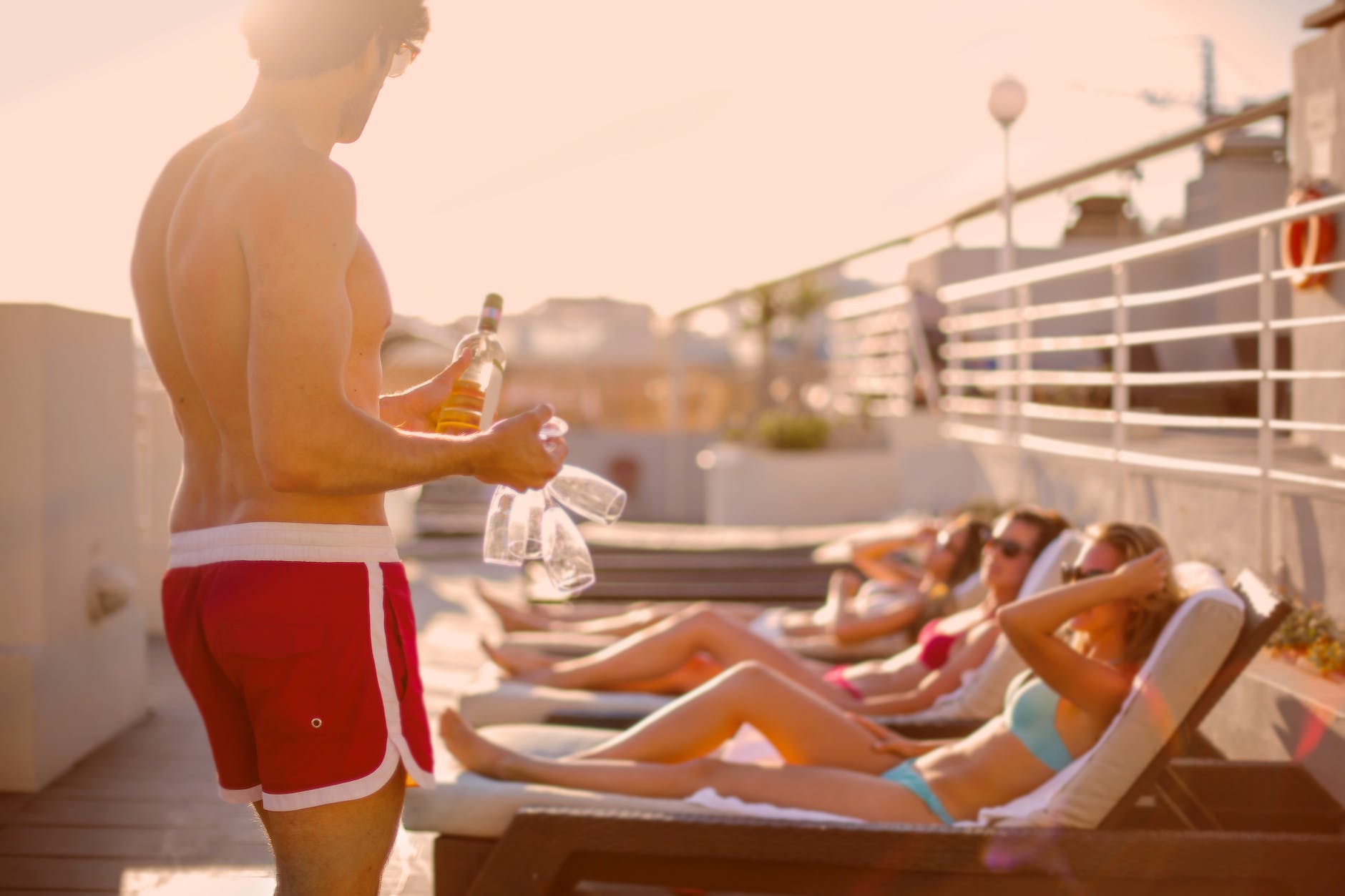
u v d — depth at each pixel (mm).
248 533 1348
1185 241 4070
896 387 11484
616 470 21469
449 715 2705
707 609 3787
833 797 2629
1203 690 2348
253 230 1267
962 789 2631
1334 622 3111
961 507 6930
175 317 1354
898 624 4457
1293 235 4934
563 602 5770
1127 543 2744
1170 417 4254
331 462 1246
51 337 3738
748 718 2873
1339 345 4668
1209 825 2584
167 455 6184
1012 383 6539
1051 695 2643
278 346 1230
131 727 4367
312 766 1339
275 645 1313
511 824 2287
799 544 6668
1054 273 5551
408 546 10375
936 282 10461
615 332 23578
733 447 12531
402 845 3098
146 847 3107
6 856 3037
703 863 2279
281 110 1406
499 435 1345
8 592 3688
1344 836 2162
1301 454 4840
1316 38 4832
